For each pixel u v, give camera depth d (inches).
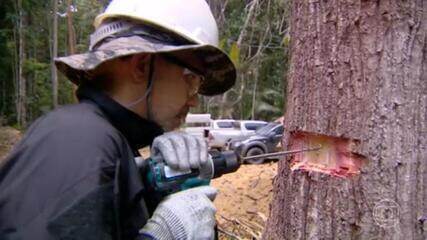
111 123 47.1
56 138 41.2
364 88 75.2
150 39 48.1
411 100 73.9
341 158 78.9
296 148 85.8
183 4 50.7
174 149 45.8
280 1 316.8
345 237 77.5
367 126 75.2
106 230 39.2
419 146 74.4
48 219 37.5
